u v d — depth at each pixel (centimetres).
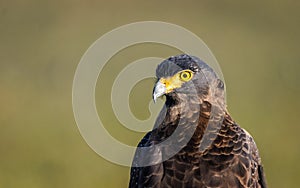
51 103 2016
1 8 2795
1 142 1786
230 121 916
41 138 1784
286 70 2342
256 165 898
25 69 2297
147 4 3241
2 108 1986
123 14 3138
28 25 2773
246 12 3075
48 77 2230
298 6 3083
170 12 3150
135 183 892
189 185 844
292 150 1769
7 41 2608
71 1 3067
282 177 1667
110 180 1563
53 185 1575
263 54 2581
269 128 1905
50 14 2919
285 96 2139
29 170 1627
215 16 3059
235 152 868
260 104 2080
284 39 2762
